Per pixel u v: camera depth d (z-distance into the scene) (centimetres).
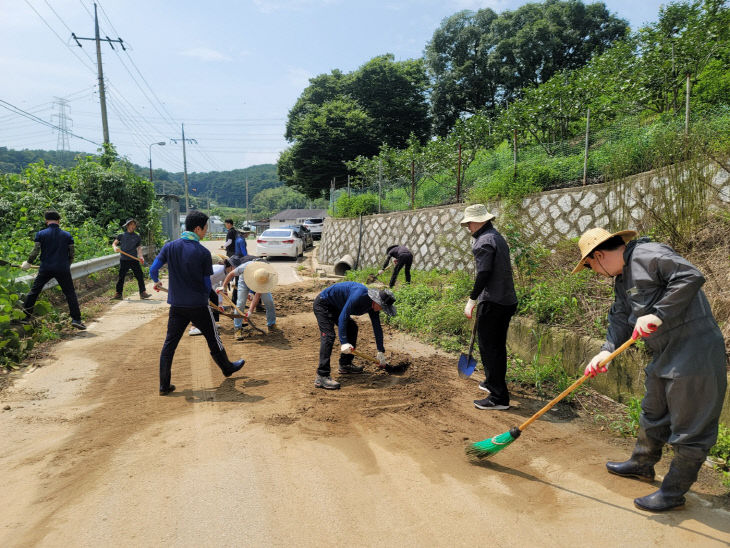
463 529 244
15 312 553
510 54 3048
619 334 291
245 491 276
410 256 941
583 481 297
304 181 3184
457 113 3384
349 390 456
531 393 458
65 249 639
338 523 247
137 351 580
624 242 281
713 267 450
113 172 1507
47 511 254
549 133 1159
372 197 1608
